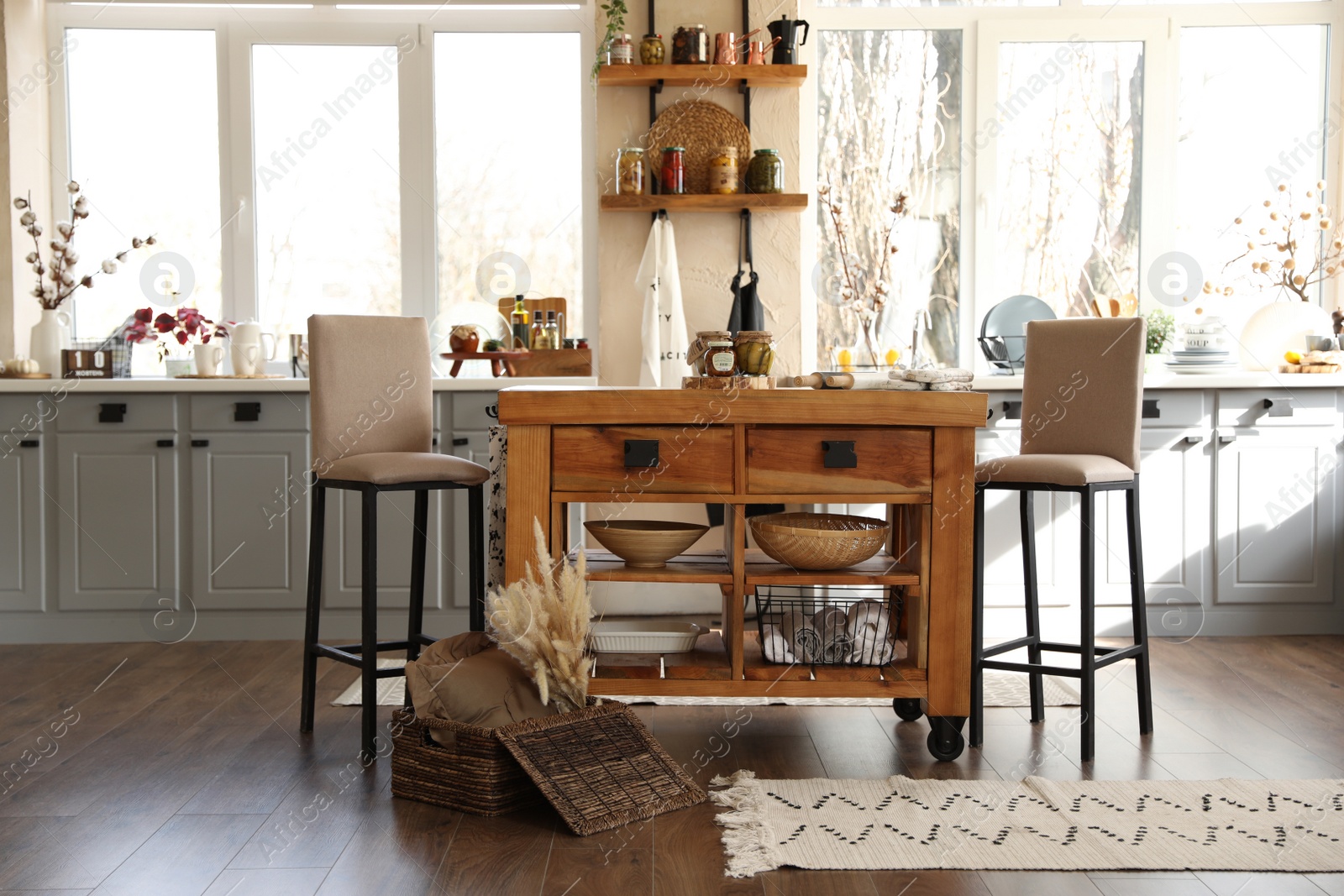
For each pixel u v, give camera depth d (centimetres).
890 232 457
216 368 431
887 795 240
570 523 382
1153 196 455
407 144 457
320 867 205
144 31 455
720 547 383
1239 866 203
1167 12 450
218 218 459
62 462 400
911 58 455
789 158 417
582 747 235
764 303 419
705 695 262
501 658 249
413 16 454
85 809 234
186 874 201
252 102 454
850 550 263
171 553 403
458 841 217
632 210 414
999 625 408
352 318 298
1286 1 450
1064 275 459
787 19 407
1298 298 453
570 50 458
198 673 356
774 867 204
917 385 269
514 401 257
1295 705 315
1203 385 399
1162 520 406
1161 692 332
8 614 402
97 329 458
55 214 456
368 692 268
